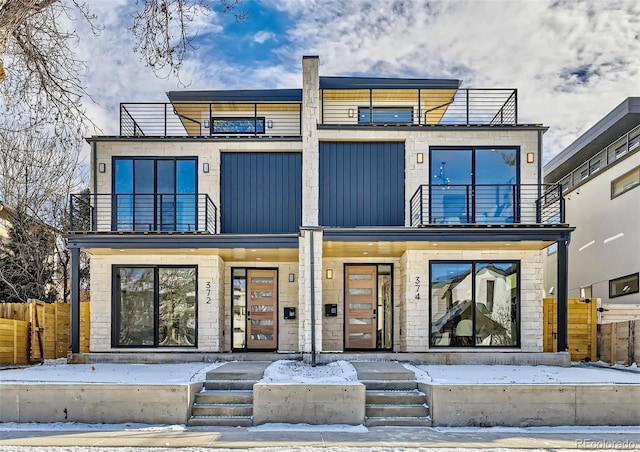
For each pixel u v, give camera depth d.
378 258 13.58
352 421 7.51
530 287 12.43
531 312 12.35
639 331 11.12
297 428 7.30
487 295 12.45
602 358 12.63
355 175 13.05
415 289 12.35
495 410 7.51
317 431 7.12
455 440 6.65
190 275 12.80
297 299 13.63
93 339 12.48
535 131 12.91
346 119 15.69
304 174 12.34
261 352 12.80
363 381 8.63
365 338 13.36
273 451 6.07
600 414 7.52
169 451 6.06
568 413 7.51
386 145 13.15
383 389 8.58
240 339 13.52
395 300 13.39
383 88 14.82
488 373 9.80
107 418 7.51
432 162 12.98
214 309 12.63
